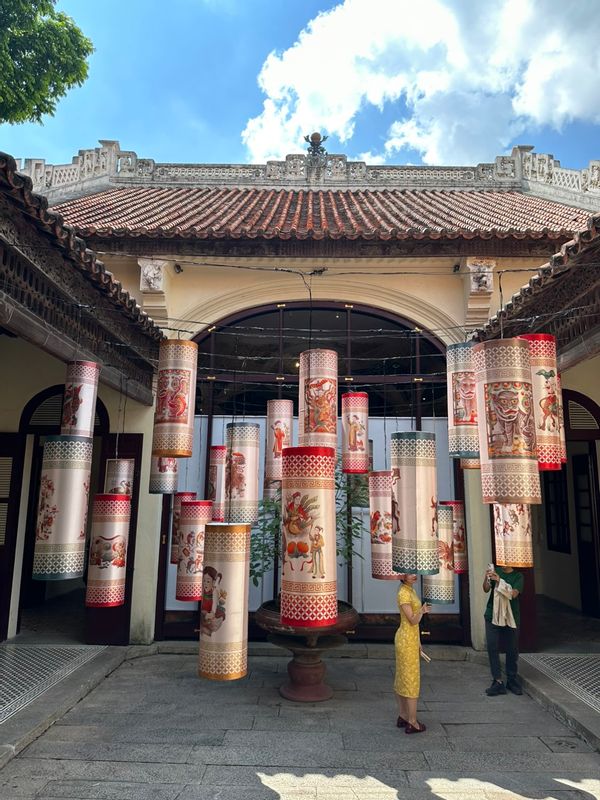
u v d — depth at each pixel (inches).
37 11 251.8
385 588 229.9
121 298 169.2
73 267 145.8
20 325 129.1
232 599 106.3
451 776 124.2
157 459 178.5
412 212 294.8
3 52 242.4
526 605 220.1
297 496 103.0
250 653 219.0
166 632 227.8
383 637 225.3
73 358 157.5
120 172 385.7
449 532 139.3
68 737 143.3
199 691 178.4
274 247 236.5
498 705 168.1
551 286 153.3
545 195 358.3
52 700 160.9
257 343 255.9
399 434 122.3
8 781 121.0
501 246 232.2
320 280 249.6
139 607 225.9
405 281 249.0
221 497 180.2
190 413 146.8
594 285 141.4
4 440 243.3
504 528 135.9
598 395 241.1
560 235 221.8
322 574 100.3
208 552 108.6
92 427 142.5
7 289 124.7
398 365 252.1
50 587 339.3
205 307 250.4
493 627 181.2
